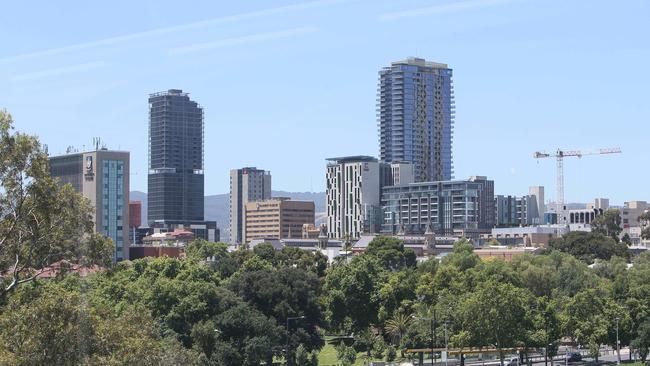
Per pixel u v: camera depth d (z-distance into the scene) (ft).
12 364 601.21
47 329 615.16
